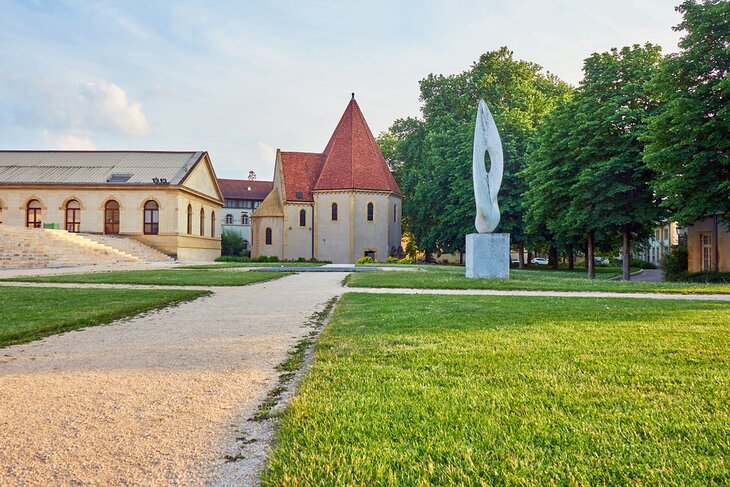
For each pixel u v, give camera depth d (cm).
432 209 4069
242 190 9388
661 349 543
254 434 329
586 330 675
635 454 276
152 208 4150
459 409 351
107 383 459
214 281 1738
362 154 4959
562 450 285
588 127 2328
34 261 2844
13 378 479
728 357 501
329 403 367
